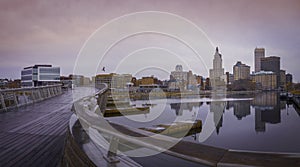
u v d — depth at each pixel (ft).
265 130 72.23
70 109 27.61
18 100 32.53
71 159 6.75
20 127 17.03
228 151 4.00
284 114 117.08
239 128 70.69
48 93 45.50
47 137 13.94
